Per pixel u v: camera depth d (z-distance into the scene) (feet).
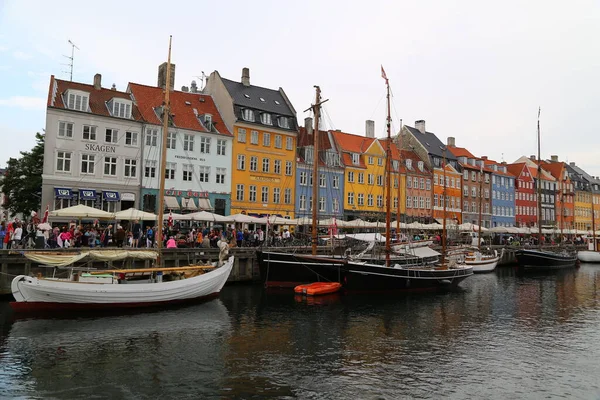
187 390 39.75
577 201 341.62
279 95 186.09
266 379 42.86
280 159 172.65
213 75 170.09
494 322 71.00
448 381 43.65
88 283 65.62
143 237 101.04
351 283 91.71
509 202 282.77
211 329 61.11
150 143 140.56
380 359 50.16
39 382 40.81
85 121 129.70
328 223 130.00
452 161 249.96
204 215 104.73
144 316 66.95
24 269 76.18
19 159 152.87
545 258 163.84
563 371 47.09
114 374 43.21
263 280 94.43
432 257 117.08
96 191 129.49
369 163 202.49
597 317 75.82
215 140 154.92
